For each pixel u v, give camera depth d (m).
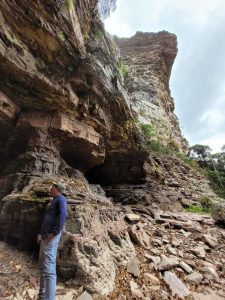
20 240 3.88
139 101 19.84
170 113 23.67
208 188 13.60
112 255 4.05
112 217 4.86
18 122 5.24
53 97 5.11
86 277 3.17
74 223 3.69
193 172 14.99
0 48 3.99
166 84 25.94
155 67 23.70
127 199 8.52
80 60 5.43
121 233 4.79
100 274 3.34
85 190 5.20
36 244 3.75
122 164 8.85
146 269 4.14
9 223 4.07
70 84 5.43
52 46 4.80
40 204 3.88
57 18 4.57
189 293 3.68
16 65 4.26
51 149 5.43
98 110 6.12
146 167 10.61
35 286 3.02
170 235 6.04
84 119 5.95
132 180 9.49
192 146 23.70
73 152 6.32
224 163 22.20
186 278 4.13
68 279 3.21
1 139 5.69
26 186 4.48
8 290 2.83
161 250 5.07
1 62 4.20
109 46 7.65
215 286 4.11
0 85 4.71
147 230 5.98
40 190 4.19
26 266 3.40
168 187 11.16
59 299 2.85
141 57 24.89
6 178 4.98
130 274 3.84
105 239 4.16
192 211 9.21
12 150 5.74
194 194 11.56
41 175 4.84
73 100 5.39
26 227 3.90
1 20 3.99
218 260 5.23
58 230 2.86
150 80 22.36
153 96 21.03
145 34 26.84
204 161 22.56
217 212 8.80
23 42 4.47
